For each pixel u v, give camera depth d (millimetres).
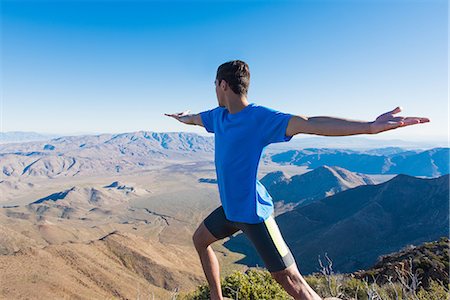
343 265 124188
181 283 122500
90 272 113875
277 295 6586
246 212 2838
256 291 6578
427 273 15383
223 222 3264
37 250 117688
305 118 2430
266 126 2645
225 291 6852
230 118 2910
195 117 3545
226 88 2902
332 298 4445
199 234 3449
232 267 147250
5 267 101562
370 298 3900
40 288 92375
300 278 2879
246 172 2795
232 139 2832
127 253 136375
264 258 2883
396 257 21516
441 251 19078
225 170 2885
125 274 120750
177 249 172875
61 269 109562
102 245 139125
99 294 99688
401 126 1965
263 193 2924
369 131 2074
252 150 2744
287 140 2594
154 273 126375
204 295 8398
